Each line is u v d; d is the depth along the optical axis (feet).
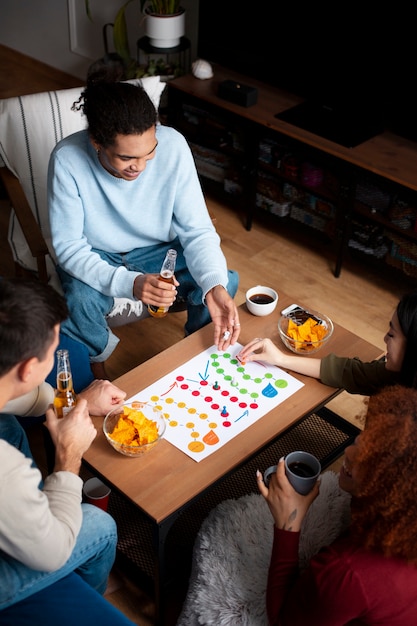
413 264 9.18
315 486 5.01
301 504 4.87
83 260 6.91
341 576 4.08
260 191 10.31
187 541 6.29
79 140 6.77
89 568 5.18
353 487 4.74
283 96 10.09
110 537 5.16
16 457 4.16
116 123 5.97
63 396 5.42
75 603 4.76
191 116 10.52
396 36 8.52
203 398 5.91
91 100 6.09
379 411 4.16
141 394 5.90
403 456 3.91
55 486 4.59
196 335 6.55
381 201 9.03
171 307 7.82
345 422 7.26
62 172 6.75
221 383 6.06
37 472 4.24
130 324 8.82
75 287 7.07
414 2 8.15
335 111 9.63
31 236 7.25
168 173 7.00
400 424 3.96
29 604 4.72
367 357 6.39
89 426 4.92
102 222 7.18
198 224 7.24
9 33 14.83
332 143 9.07
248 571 5.22
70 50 13.99
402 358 5.59
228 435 5.60
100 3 12.90
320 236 10.01
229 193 10.78
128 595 6.09
